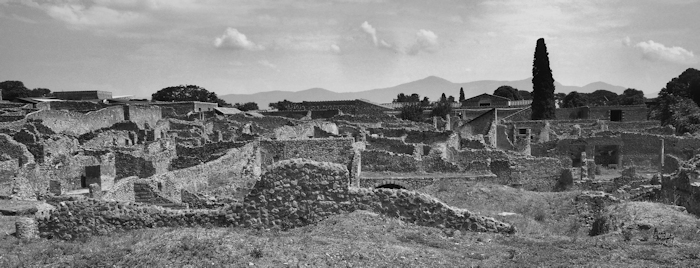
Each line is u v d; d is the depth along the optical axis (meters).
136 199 31.89
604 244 19.44
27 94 124.62
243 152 50.19
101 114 68.75
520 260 17.28
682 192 32.81
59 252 17.61
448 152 58.94
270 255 16.75
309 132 69.25
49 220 19.78
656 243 19.56
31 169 36.94
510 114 114.94
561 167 55.03
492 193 39.41
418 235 19.28
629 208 25.34
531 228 26.03
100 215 19.83
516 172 50.53
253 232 19.17
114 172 43.47
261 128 76.31
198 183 38.81
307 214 20.11
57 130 58.88
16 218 22.95
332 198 20.22
